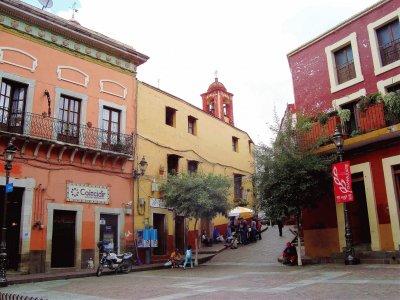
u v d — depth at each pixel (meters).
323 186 15.79
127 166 20.19
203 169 26.84
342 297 7.58
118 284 12.09
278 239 25.00
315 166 15.03
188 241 23.89
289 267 14.64
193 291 9.61
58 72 18.05
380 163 14.98
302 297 7.87
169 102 24.59
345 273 11.40
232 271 14.56
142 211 20.50
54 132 17.14
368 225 15.83
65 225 17.30
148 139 22.00
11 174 15.67
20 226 15.71
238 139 32.72
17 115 16.44
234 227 26.69
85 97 18.91
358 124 16.50
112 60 20.53
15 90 16.81
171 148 23.91
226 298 8.22
